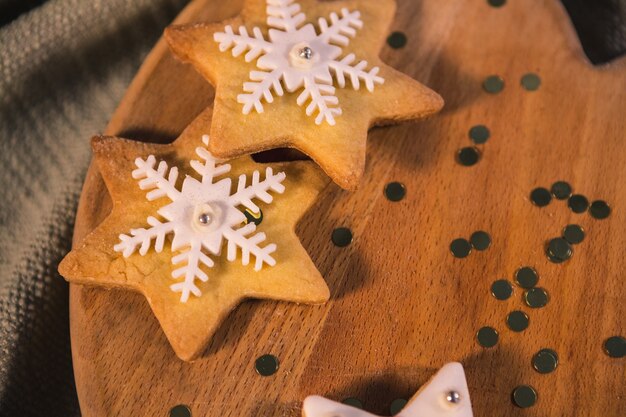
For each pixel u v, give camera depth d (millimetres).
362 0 300
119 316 279
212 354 274
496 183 298
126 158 283
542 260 287
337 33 289
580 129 305
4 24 366
